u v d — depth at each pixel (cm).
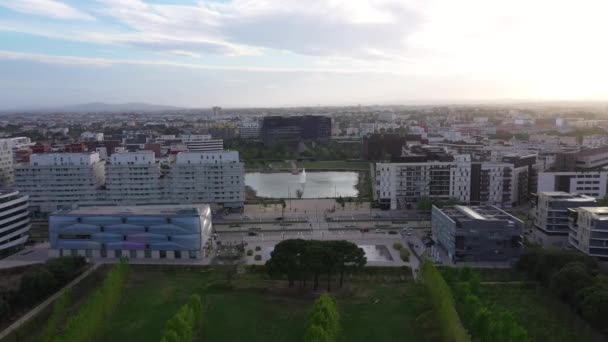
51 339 19125
